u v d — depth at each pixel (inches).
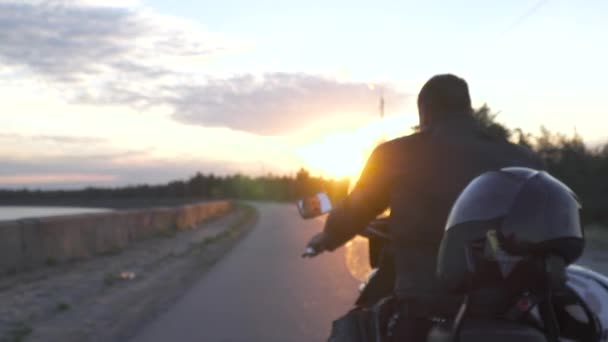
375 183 129.0
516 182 107.7
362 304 139.1
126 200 4712.1
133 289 557.0
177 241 1096.8
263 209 2982.3
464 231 107.8
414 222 124.3
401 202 126.3
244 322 411.8
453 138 129.1
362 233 140.6
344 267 685.9
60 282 590.2
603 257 705.6
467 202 109.3
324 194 157.8
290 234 1249.4
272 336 373.1
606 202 1048.2
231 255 846.5
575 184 1084.5
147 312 450.3
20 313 445.7
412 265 124.6
